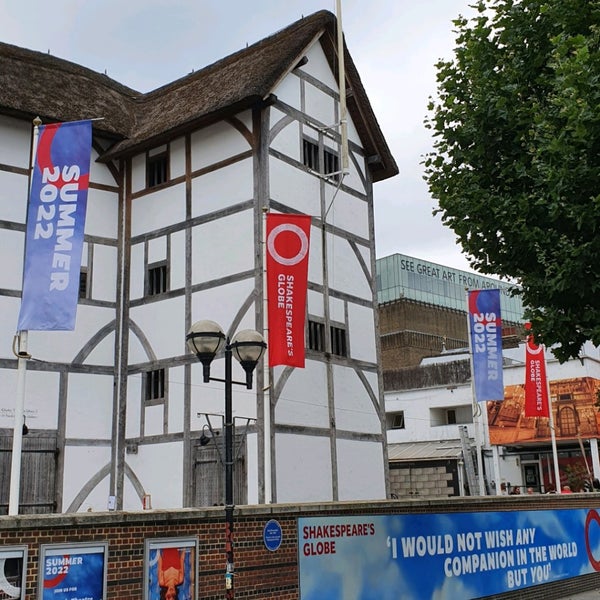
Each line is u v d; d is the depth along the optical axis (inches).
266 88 687.1
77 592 321.4
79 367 724.7
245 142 703.7
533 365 849.5
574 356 435.2
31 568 309.4
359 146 818.2
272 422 636.7
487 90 465.7
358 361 749.3
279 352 550.9
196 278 712.4
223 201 708.7
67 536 322.0
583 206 387.9
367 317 775.7
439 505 514.3
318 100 770.8
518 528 592.7
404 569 474.3
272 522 403.5
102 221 770.8
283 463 638.5
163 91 855.1
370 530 457.1
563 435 1270.9
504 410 1342.3
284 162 710.5
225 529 382.0
